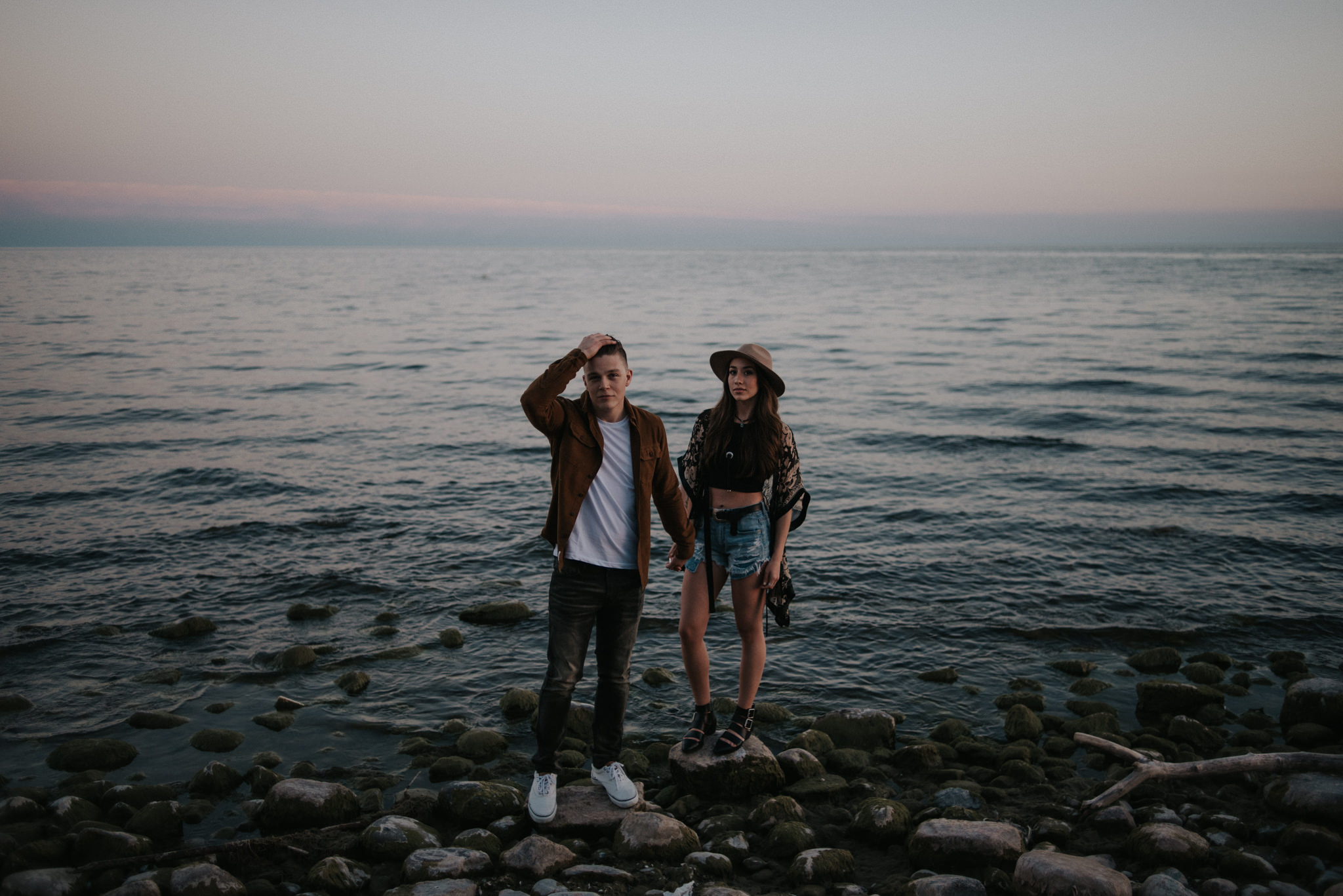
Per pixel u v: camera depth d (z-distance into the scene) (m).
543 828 3.45
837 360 23.16
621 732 3.66
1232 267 105.44
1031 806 3.68
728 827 3.48
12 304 42.25
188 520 8.35
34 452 11.35
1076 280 76.75
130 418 14.00
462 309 45.03
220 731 4.37
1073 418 14.39
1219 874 3.07
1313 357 21.20
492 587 6.71
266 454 11.48
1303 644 5.71
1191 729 4.37
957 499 9.48
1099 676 5.29
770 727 4.61
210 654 5.45
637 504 3.36
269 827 3.51
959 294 58.19
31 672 5.12
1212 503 9.13
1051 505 9.16
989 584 6.83
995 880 3.01
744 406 3.63
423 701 4.90
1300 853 3.18
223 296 53.09
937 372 20.44
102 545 7.55
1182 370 19.58
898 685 5.17
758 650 3.81
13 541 7.60
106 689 4.94
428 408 15.60
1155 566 7.20
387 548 7.63
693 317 40.31
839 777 3.95
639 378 20.88
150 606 6.20
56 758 4.08
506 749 4.32
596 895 2.93
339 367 21.33
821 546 7.85
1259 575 6.97
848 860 3.21
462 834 3.37
